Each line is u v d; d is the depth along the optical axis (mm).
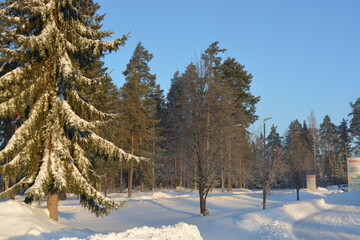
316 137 75688
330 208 28703
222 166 23094
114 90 44562
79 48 15570
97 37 16016
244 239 14352
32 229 11000
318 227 17531
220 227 17500
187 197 36875
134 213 25516
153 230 10859
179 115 24578
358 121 83625
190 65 23938
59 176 13539
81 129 13930
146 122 48375
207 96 23219
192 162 23234
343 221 20000
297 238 14188
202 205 23453
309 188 54844
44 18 14445
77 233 12562
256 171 39750
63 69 14117
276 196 46438
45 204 26875
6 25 16484
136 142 45469
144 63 56281
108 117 15961
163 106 63406
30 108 14844
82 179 14430
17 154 13961
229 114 24109
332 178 84938
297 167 43906
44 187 13375
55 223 13375
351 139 92750
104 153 15438
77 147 15242
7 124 22328
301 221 20234
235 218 20141
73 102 15164
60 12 15359
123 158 15250
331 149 94688
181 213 25594
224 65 52125
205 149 22766
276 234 15227
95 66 27469
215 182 26859
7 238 10219
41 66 14977
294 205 27109
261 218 20250
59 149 14047
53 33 14523
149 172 47938
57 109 14367
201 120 23109
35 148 14305
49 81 15094
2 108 13742
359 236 14609
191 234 11281
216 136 22891
